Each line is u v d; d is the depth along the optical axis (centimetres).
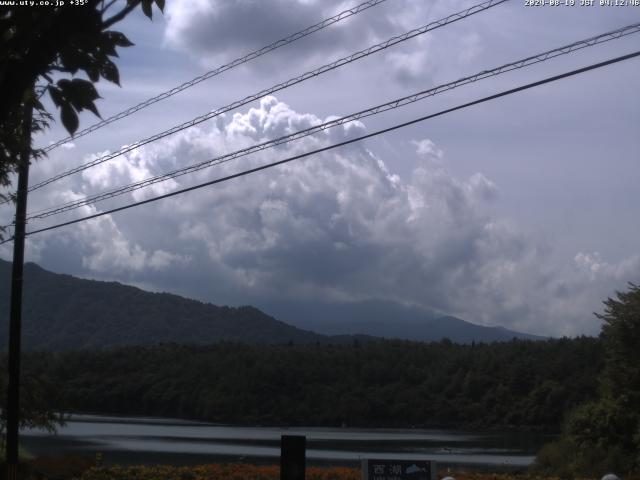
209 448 4538
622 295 3250
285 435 1296
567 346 8400
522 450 5091
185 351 10325
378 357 9550
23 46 498
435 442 5825
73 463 2323
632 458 2919
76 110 512
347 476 2062
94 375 9625
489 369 8681
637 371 3095
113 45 518
